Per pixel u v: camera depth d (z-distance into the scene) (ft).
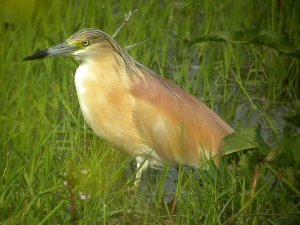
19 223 37.37
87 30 44.60
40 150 43.16
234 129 49.70
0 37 58.59
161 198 40.73
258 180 39.99
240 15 61.82
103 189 40.14
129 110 44.80
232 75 57.21
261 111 52.34
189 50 60.29
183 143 45.09
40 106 49.49
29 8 35.17
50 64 54.24
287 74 55.16
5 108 50.31
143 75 45.62
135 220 39.93
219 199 39.78
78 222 37.04
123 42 58.03
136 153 45.75
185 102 45.52
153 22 62.34
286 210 38.78
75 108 50.98
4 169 41.57
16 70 55.57
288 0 61.57
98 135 46.11
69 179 34.86
